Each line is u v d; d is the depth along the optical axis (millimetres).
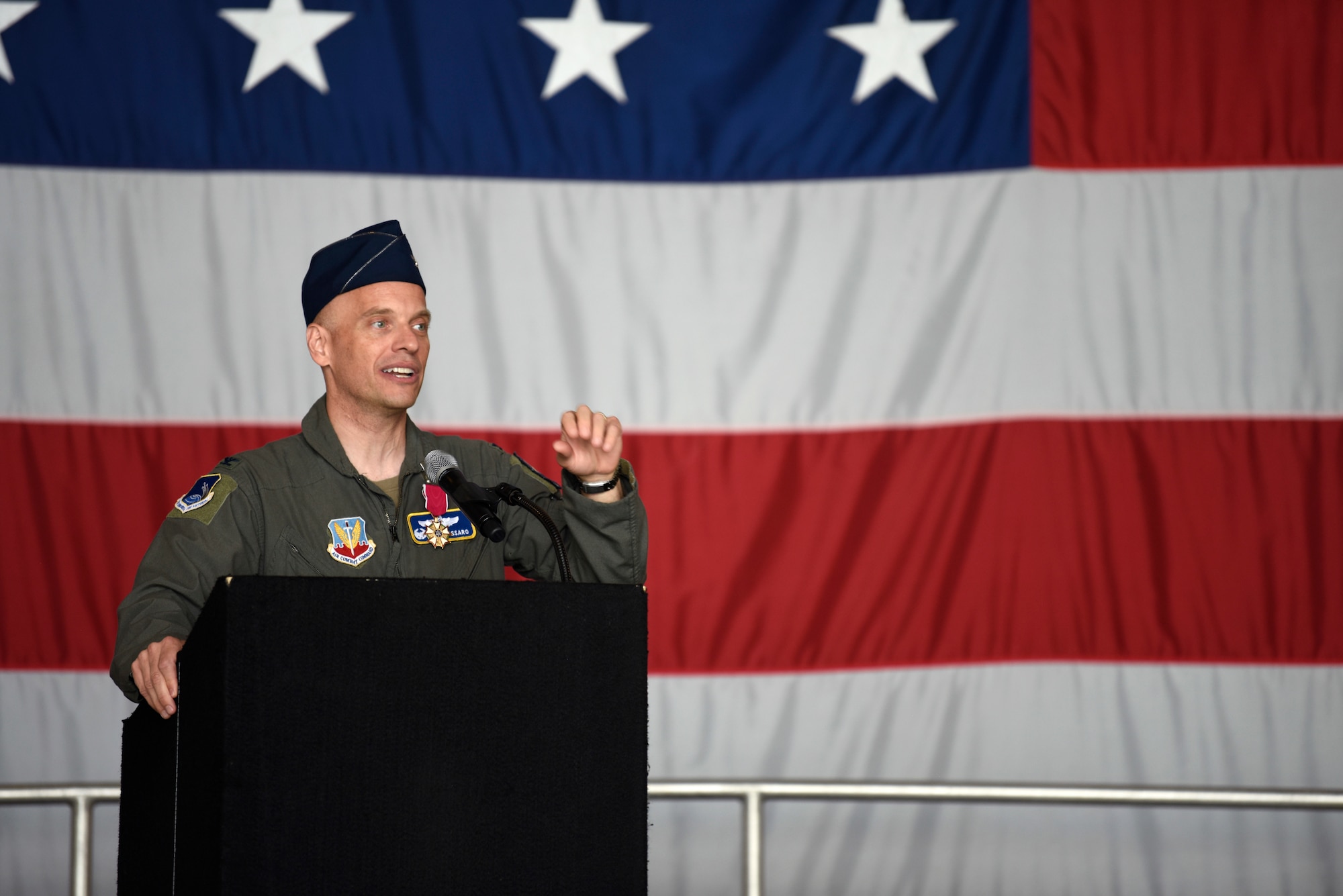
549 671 4723
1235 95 11789
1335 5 11828
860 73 11938
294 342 11539
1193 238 11664
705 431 11539
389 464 6648
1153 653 11266
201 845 4477
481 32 11961
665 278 11727
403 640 4559
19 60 11664
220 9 11844
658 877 11281
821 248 11742
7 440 11234
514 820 4602
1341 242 11609
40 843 11055
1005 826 11297
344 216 11703
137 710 6047
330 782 4406
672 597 11375
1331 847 11219
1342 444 11398
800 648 11344
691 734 11281
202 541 5988
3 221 11477
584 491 5875
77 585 11156
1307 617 11250
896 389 11578
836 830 11305
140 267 11516
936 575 11383
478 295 11672
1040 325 11609
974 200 11758
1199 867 11234
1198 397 11500
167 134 11688
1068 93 11836
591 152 11883
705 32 11992
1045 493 11414
